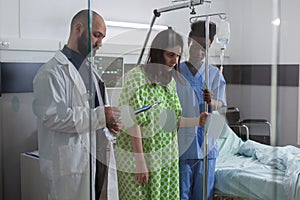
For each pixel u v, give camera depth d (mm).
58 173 1469
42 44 1463
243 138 1166
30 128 1549
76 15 1376
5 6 1547
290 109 1188
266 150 1171
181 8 1180
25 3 1491
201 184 1179
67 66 1406
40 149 1518
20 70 1534
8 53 1565
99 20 1309
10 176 1632
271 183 1160
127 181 1266
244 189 1158
